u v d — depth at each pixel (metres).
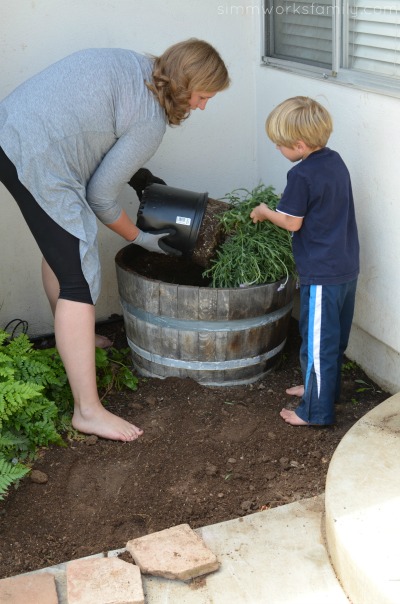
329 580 2.47
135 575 2.47
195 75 2.80
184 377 3.55
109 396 3.54
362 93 3.18
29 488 2.95
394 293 3.24
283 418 3.32
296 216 2.97
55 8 3.62
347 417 3.36
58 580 2.52
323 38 3.48
